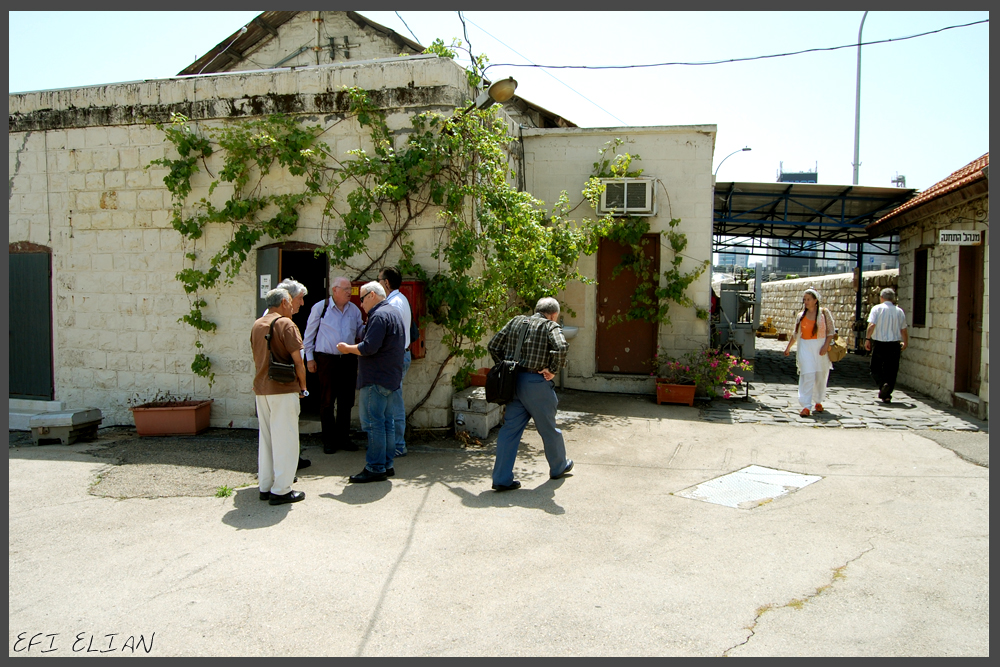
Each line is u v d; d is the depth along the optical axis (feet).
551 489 17.60
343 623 10.64
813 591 11.69
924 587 11.85
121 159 25.66
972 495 16.99
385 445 18.35
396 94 22.61
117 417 26.37
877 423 25.73
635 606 11.16
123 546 13.80
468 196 22.93
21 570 12.66
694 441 22.86
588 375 33.35
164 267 25.49
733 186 41.83
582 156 32.71
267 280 23.90
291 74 23.59
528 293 25.53
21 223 27.04
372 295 18.02
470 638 10.14
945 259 30.37
